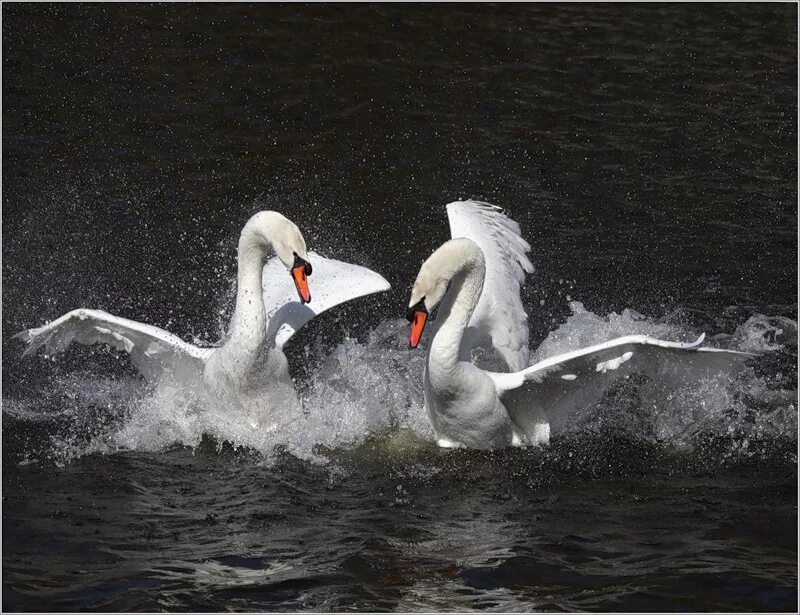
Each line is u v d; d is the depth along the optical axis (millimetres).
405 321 15914
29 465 12328
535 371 12273
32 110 21422
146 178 19547
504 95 23062
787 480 12266
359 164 20250
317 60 23953
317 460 12719
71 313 12758
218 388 12789
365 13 26281
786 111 22828
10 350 14938
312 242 17781
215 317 16016
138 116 21484
